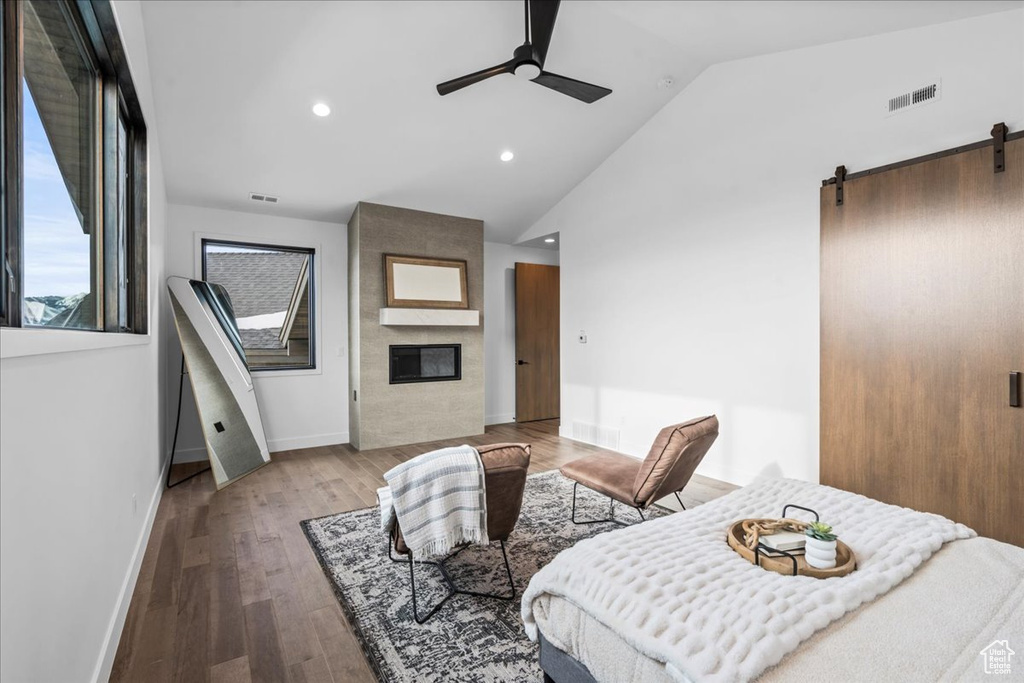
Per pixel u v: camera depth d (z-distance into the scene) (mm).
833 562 1293
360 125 3748
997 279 2428
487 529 2023
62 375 1201
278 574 2352
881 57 2914
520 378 6469
